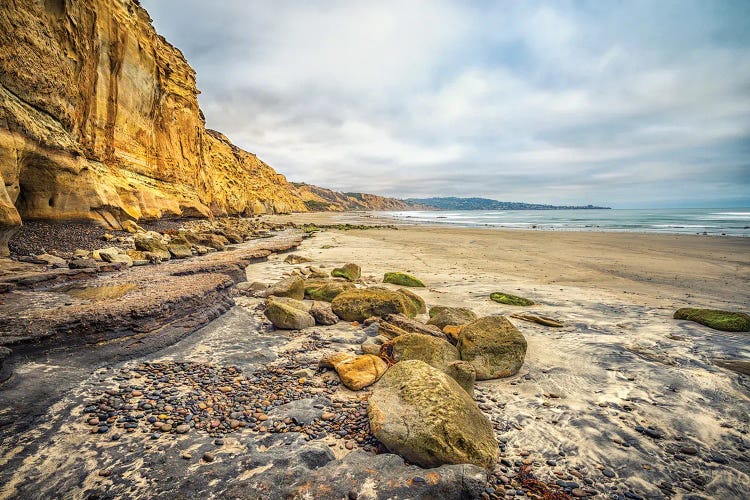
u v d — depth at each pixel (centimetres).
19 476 345
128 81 2547
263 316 938
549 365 671
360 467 365
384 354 661
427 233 4081
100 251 1391
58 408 457
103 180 2048
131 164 2619
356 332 830
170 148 3241
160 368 604
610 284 1398
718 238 3136
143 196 2561
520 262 1947
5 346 531
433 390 444
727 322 852
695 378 606
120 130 2495
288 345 747
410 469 366
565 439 452
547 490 368
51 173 1556
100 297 841
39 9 1577
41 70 1525
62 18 1781
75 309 670
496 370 618
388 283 1363
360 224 6297
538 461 413
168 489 336
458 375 538
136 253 1518
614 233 3866
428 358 611
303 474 354
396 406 441
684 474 393
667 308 1055
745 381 597
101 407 471
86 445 396
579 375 629
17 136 1310
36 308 743
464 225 6144
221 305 935
